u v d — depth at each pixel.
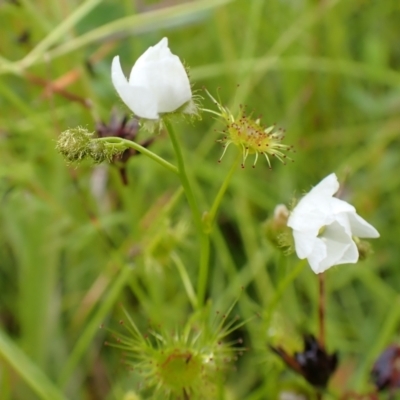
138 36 0.19
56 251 0.18
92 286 0.18
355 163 0.20
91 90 0.18
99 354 0.18
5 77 0.20
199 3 0.18
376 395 0.14
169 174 0.20
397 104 0.21
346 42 0.23
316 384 0.14
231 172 0.12
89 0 0.18
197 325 0.14
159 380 0.13
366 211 0.19
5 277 0.19
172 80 0.11
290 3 0.23
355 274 0.18
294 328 0.16
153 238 0.15
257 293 0.18
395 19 0.24
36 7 0.20
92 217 0.16
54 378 0.17
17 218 0.18
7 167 0.18
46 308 0.17
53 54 0.18
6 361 0.16
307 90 0.21
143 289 0.18
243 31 0.23
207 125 0.21
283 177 0.20
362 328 0.18
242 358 0.17
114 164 0.14
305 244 0.12
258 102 0.21
